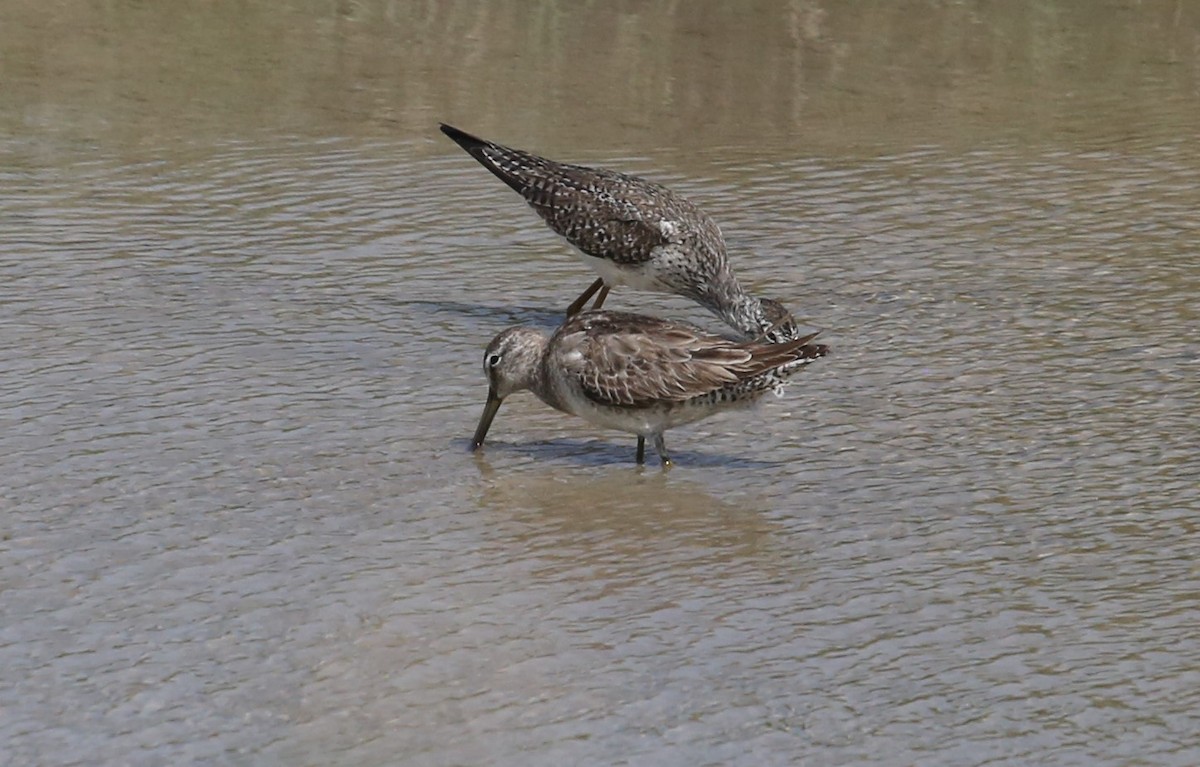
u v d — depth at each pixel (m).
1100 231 19.16
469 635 10.76
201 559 11.70
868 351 15.97
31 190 19.77
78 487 12.77
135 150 21.25
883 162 21.53
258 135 21.94
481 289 17.72
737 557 11.94
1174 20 27.47
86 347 15.61
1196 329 16.39
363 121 22.53
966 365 15.61
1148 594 11.32
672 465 13.64
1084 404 14.70
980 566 11.77
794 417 14.58
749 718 9.82
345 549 11.95
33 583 11.27
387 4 27.02
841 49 25.92
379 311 16.92
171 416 14.20
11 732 9.56
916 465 13.55
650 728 9.72
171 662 10.34
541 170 17.17
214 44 25.28
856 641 10.73
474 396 15.02
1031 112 23.53
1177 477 13.23
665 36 26.16
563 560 11.88
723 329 17.28
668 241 16.50
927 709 9.93
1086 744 9.58
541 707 9.93
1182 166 21.34
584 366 13.45
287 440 13.83
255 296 17.12
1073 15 27.62
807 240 18.98
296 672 10.27
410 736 9.62
